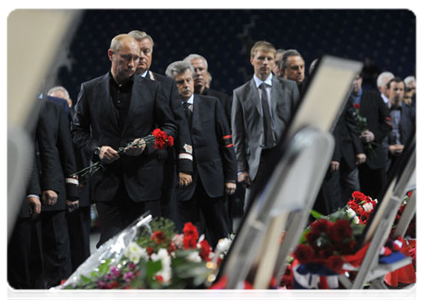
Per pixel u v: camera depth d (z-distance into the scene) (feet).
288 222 7.04
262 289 5.61
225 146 22.35
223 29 44.24
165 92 19.47
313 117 5.28
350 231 8.18
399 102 34.30
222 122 22.35
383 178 30.42
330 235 8.18
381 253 8.37
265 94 24.23
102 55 41.32
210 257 8.88
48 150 17.81
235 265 5.22
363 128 29.37
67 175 18.49
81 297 8.39
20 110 4.16
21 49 4.10
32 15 4.09
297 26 45.78
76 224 21.48
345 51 46.70
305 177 5.20
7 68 4.11
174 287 7.06
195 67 24.77
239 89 24.56
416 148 7.23
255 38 44.83
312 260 8.18
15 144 4.11
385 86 34.68
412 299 11.27
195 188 21.89
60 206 18.21
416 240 11.73
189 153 19.36
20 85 4.13
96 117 17.99
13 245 16.93
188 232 9.07
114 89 18.07
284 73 26.12
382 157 30.30
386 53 47.21
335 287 8.65
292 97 24.22
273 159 5.11
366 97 30.07
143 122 18.02
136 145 17.48
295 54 26.00
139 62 19.34
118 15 41.70
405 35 47.32
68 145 18.43
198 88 24.86
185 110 22.06
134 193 17.66
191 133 21.90
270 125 23.97
